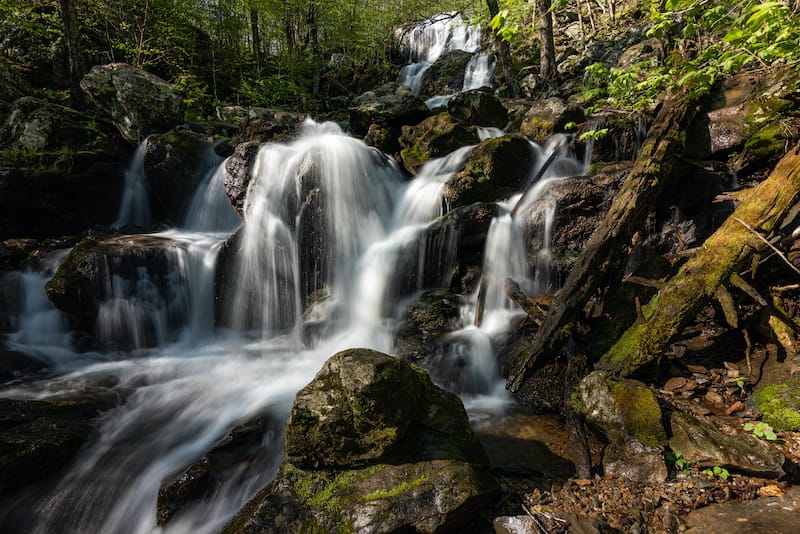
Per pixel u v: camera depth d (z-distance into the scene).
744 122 6.12
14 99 11.52
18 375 5.71
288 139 8.70
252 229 7.31
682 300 4.09
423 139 8.95
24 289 7.56
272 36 19.59
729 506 2.86
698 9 4.48
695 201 5.88
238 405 4.77
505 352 5.10
